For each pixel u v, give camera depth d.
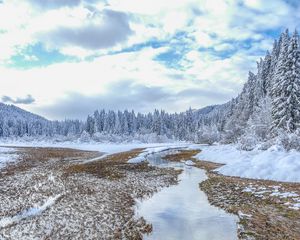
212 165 35.62
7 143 105.19
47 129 155.38
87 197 18.41
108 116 144.25
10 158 40.38
